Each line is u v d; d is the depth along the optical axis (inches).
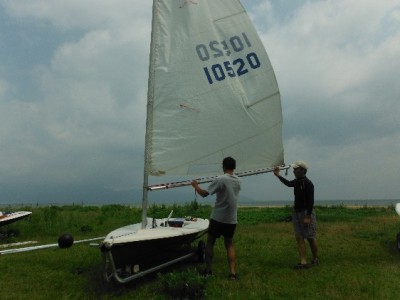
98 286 222.1
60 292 210.8
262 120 291.6
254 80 292.2
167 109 266.7
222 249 330.0
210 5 288.7
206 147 272.1
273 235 413.4
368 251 314.8
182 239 257.1
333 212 744.3
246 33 295.0
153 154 259.4
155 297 196.5
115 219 594.9
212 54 282.4
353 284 214.2
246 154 284.2
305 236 258.2
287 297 197.0
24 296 202.5
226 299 192.5
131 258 219.1
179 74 272.4
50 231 455.8
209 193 231.9
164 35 274.2
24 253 314.8
